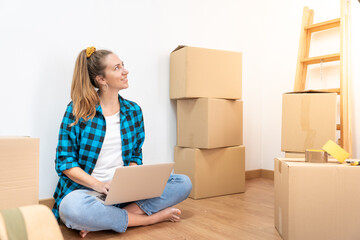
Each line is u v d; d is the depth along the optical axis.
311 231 1.26
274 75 2.84
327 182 1.26
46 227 0.57
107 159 1.58
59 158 1.47
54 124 1.83
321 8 2.53
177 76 2.18
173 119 2.34
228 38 2.69
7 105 1.68
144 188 1.43
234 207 1.92
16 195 1.24
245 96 2.81
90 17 1.95
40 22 1.77
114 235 1.45
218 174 2.20
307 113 1.90
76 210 1.33
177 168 2.29
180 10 2.39
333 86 2.45
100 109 1.57
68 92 1.88
